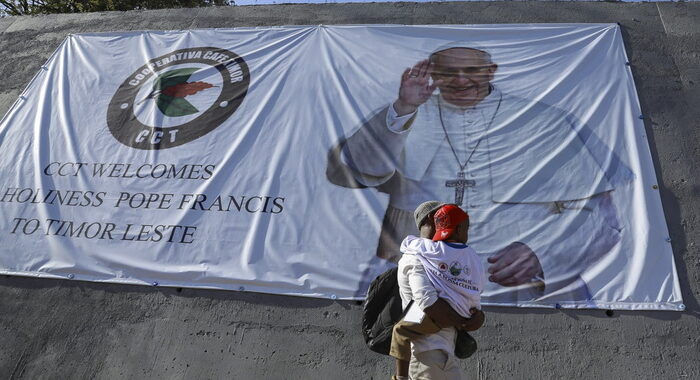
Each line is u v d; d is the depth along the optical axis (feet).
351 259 16.80
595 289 15.71
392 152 18.48
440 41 20.94
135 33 23.44
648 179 17.08
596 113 18.51
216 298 16.90
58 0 42.22
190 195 18.53
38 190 19.39
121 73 22.18
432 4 22.71
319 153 18.78
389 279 12.64
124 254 17.80
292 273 16.85
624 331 15.15
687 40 20.29
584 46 20.21
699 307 15.20
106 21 24.81
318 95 20.08
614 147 17.76
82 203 18.92
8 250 18.42
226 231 17.74
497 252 16.46
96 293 17.47
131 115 20.79
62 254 18.07
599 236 16.38
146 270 17.46
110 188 19.08
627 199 16.83
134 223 18.25
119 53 22.90
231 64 21.63
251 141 19.40
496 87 19.52
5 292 17.88
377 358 15.55
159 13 24.70
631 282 15.67
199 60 21.99
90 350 16.65
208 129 19.95
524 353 15.19
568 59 19.92
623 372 14.69
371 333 12.48
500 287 16.05
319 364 15.69
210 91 20.98
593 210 16.76
